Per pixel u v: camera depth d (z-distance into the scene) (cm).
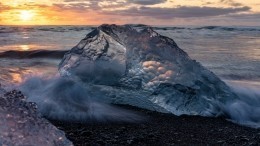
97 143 466
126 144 471
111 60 786
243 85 957
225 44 3028
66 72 801
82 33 5091
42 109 635
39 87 746
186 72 762
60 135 356
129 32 853
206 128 589
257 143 502
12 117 336
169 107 693
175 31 6888
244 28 8494
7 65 1319
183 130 569
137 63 774
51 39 3347
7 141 300
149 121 621
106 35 838
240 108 700
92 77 768
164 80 734
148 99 720
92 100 717
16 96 380
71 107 657
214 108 696
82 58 813
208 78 768
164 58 788
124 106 723
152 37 841
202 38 4234
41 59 1575
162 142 494
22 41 2931
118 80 757
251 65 1518
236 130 584
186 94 702
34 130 336
